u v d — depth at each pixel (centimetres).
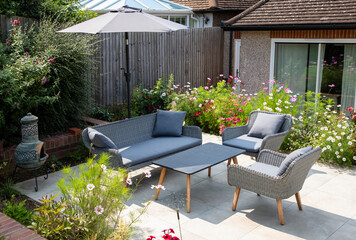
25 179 603
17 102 611
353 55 798
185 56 1170
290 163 451
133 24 615
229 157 553
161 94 965
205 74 1253
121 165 538
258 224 465
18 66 638
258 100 813
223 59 1315
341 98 834
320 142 682
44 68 656
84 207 396
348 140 664
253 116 699
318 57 849
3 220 367
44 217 379
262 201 530
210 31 1243
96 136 545
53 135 710
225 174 635
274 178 451
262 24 888
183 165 517
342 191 558
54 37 727
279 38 898
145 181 603
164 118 686
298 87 900
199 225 462
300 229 453
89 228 386
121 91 1006
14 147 632
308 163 471
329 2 860
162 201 530
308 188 570
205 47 1234
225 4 1391
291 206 514
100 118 866
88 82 776
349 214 490
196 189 573
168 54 1115
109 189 407
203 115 873
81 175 410
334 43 820
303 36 847
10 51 701
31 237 335
